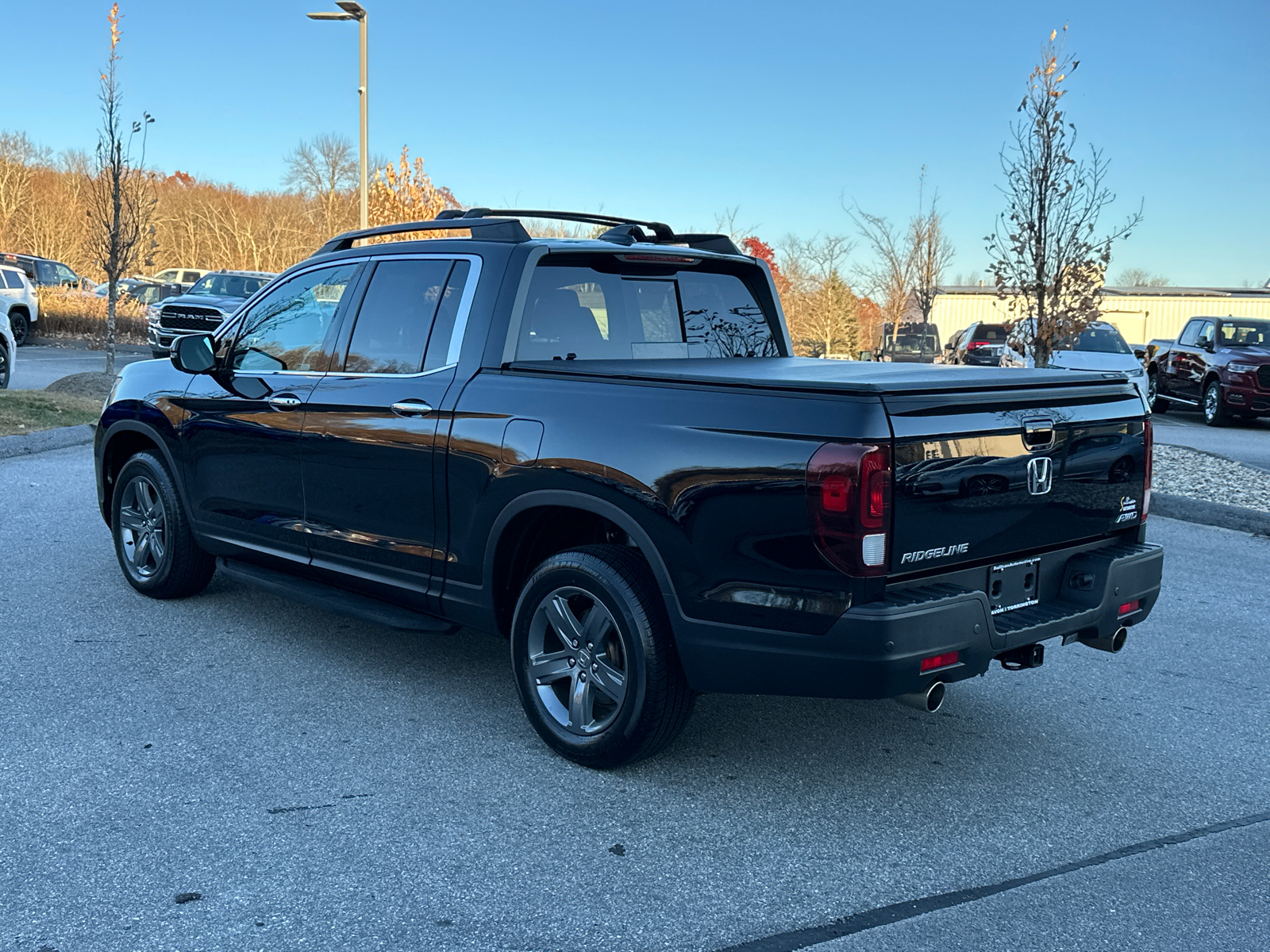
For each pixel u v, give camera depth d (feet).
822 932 9.46
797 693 11.28
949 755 13.71
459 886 10.07
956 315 116.57
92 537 23.82
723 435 11.46
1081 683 16.75
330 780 12.31
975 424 11.51
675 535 11.71
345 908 9.61
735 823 11.60
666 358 15.51
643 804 12.02
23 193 246.47
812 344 140.56
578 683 12.94
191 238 268.00
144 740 13.21
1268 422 69.51
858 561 10.62
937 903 10.02
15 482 30.25
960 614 11.09
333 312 16.22
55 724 13.58
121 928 9.16
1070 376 12.93
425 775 12.55
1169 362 72.69
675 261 15.65
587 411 12.62
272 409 16.51
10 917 9.27
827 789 12.58
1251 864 10.91
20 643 16.71
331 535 15.78
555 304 14.37
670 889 10.16
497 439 13.35
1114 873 10.66
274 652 16.80
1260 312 134.41
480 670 16.40
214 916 9.39
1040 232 39.24
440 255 14.96
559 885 10.14
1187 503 31.63
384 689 15.35
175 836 10.82
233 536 17.62
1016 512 12.09
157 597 19.39
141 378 19.54
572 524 14.11
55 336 97.40
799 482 10.83
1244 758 13.80
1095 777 13.14
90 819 11.12
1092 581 12.97
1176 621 20.31
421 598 14.64
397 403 14.60
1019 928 9.59
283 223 272.31
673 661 12.20
